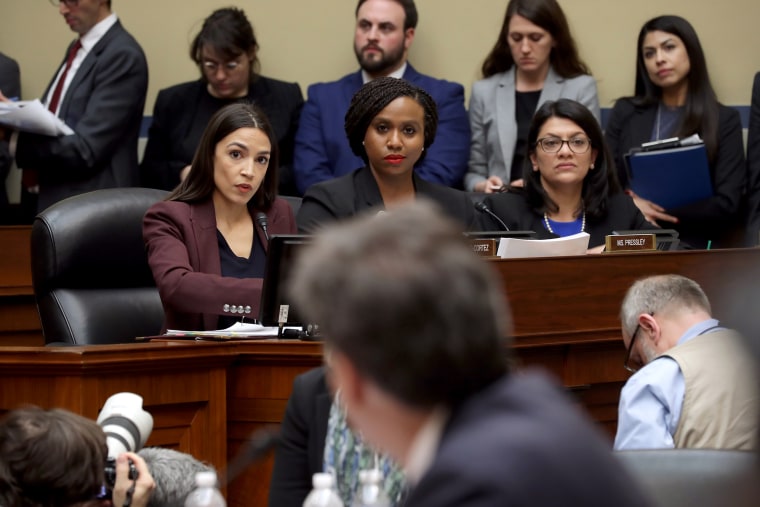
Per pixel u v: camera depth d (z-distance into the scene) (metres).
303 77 9.88
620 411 4.47
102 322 6.62
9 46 10.10
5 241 8.18
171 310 5.95
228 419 5.21
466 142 8.73
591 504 1.64
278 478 3.53
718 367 4.38
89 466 3.19
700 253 5.95
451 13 9.70
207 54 8.68
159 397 4.94
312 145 8.68
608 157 7.02
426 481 1.67
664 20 8.66
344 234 1.77
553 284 5.62
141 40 9.98
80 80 8.58
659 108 8.73
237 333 5.41
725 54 9.59
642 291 4.73
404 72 8.80
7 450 3.13
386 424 1.80
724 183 8.45
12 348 4.80
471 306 1.71
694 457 3.11
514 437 1.67
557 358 5.69
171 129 8.88
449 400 1.76
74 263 6.65
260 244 6.22
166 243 5.97
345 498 3.36
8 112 8.23
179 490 3.64
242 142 6.04
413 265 1.71
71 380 4.74
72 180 8.49
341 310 1.71
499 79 8.82
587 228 6.96
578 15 9.63
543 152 6.91
